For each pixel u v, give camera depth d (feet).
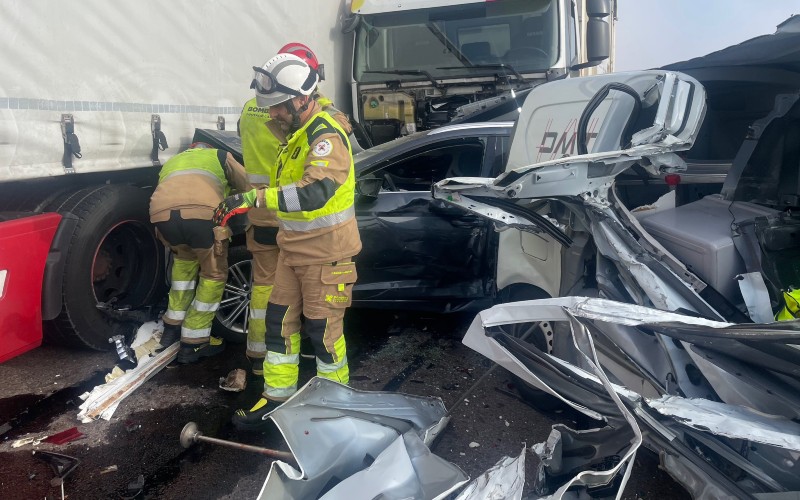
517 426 9.77
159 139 11.96
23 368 11.85
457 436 9.49
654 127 7.95
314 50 18.15
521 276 10.48
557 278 9.66
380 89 19.83
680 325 6.52
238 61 14.48
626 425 6.39
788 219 8.20
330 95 19.39
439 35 19.16
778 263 7.94
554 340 9.28
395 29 19.49
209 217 11.12
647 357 7.45
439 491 6.65
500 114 15.65
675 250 8.54
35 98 9.31
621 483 5.60
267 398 9.91
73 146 9.94
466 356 12.28
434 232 11.85
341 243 9.22
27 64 9.14
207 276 11.55
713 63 12.35
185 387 11.25
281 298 9.73
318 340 9.60
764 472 6.03
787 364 5.92
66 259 10.90
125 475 8.73
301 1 17.12
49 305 10.58
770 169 9.25
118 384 10.85
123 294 13.12
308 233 9.09
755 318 7.54
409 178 12.95
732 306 7.75
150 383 11.39
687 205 9.70
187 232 11.07
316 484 7.29
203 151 11.89
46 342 12.09
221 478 8.68
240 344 13.00
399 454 7.17
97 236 11.50
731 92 11.48
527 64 18.72
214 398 10.86
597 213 8.21
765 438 5.51
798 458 5.81
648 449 7.52
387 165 12.26
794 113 8.82
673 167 8.47
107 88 10.68
